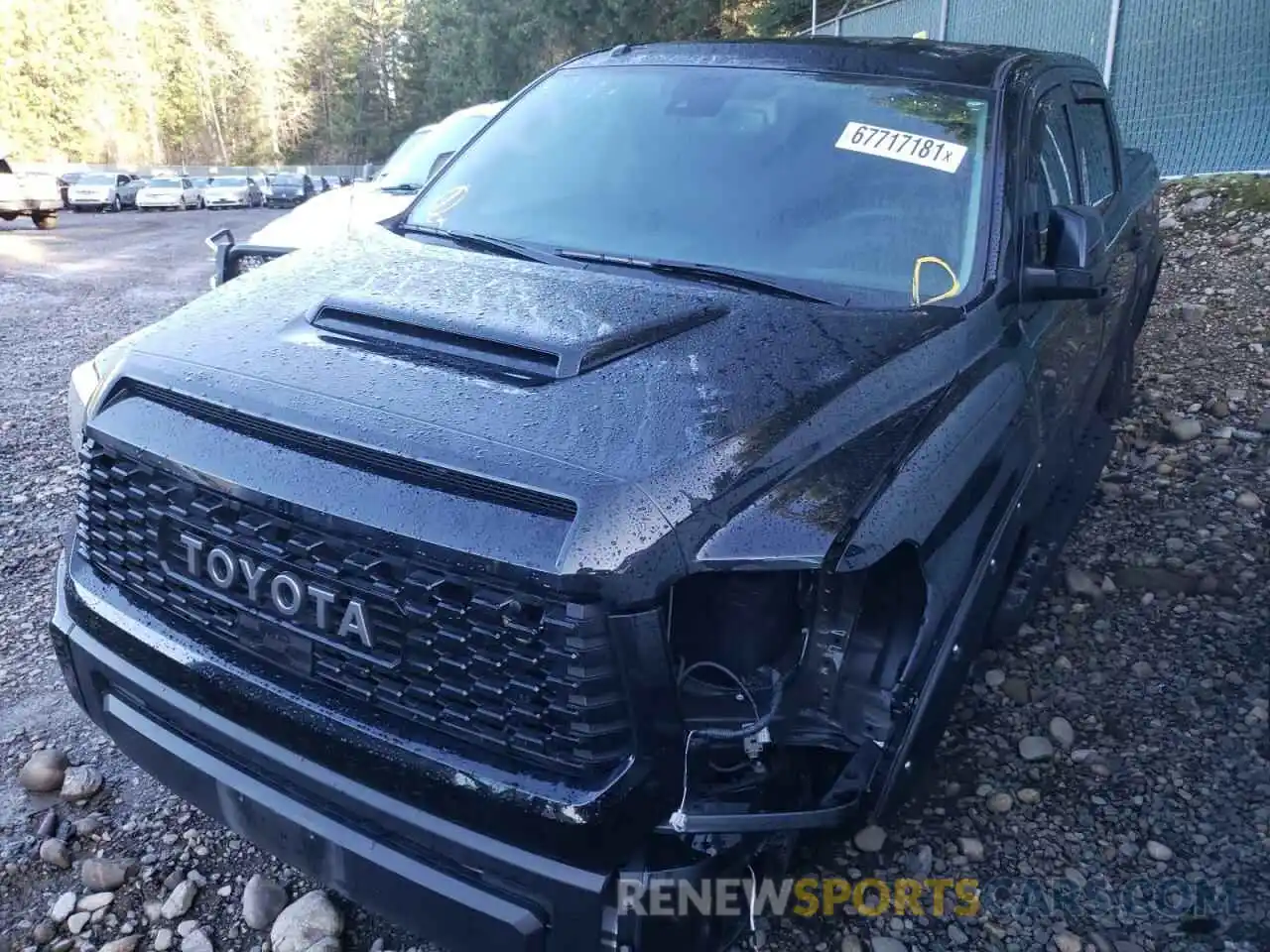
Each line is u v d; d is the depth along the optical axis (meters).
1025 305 3.26
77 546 2.72
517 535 1.95
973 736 3.38
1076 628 3.93
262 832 2.28
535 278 2.85
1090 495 4.45
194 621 2.37
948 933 2.66
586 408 2.19
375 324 2.55
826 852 2.87
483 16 34.62
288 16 87.75
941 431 2.51
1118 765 3.24
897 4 15.58
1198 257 8.20
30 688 3.75
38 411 7.16
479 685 1.98
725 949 2.21
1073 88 4.27
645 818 1.92
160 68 81.44
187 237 22.28
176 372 2.47
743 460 2.12
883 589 2.35
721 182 3.28
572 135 3.65
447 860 2.04
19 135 62.41
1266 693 3.52
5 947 2.66
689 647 2.09
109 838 3.02
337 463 2.15
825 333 2.62
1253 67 9.60
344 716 2.11
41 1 63.97
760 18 22.11
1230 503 4.73
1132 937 2.65
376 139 75.06
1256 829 2.98
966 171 3.21
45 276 14.77
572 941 1.95
